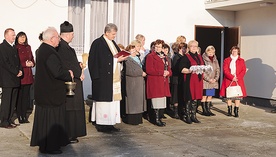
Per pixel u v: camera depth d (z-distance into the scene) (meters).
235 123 8.24
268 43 10.43
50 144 5.48
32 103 8.86
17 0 8.95
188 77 7.93
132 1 10.34
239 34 11.15
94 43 6.79
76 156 5.50
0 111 7.20
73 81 5.71
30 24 9.11
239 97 8.86
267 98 10.48
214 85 8.92
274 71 10.26
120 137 6.71
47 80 5.39
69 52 6.00
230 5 10.31
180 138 6.75
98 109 6.83
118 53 6.77
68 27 6.04
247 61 11.10
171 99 8.48
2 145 5.98
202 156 5.67
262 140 6.77
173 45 8.86
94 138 6.59
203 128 7.65
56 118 5.50
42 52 5.41
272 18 10.28
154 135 6.93
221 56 11.62
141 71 7.63
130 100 7.66
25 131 6.89
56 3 9.31
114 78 6.80
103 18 10.25
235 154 5.83
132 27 10.33
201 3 11.02
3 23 8.88
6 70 7.02
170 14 10.62
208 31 11.48
